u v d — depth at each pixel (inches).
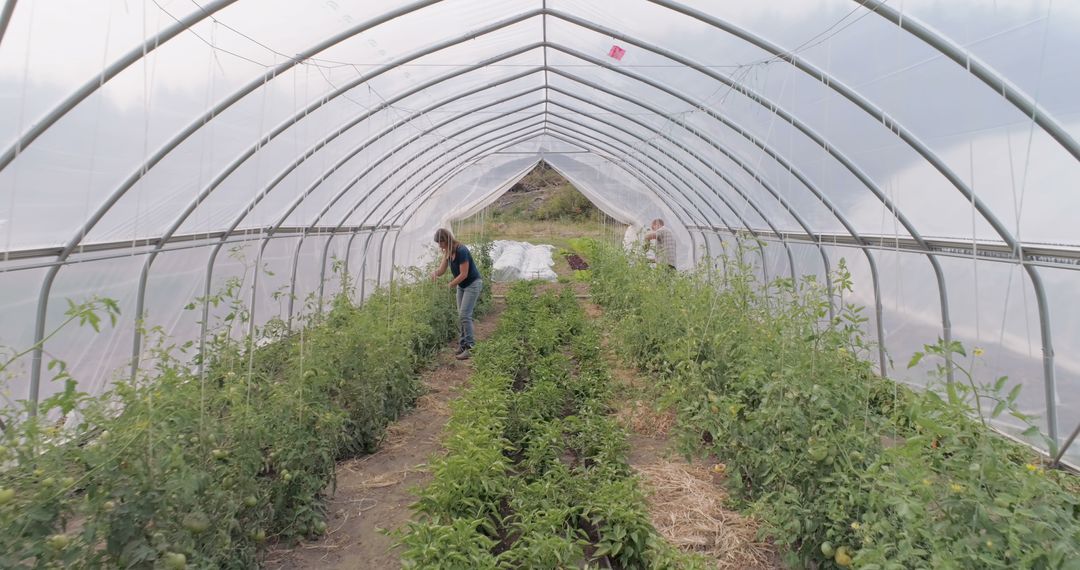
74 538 103.8
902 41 192.4
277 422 173.6
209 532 136.8
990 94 181.5
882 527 120.6
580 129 527.2
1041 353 214.8
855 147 254.1
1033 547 99.0
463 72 315.0
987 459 108.1
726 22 229.6
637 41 269.7
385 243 575.5
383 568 168.9
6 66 148.9
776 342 202.5
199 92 208.2
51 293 207.9
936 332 263.9
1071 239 188.5
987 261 232.8
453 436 191.6
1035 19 152.3
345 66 257.6
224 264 313.4
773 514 163.6
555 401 259.3
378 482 220.8
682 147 400.2
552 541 139.2
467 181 646.5
